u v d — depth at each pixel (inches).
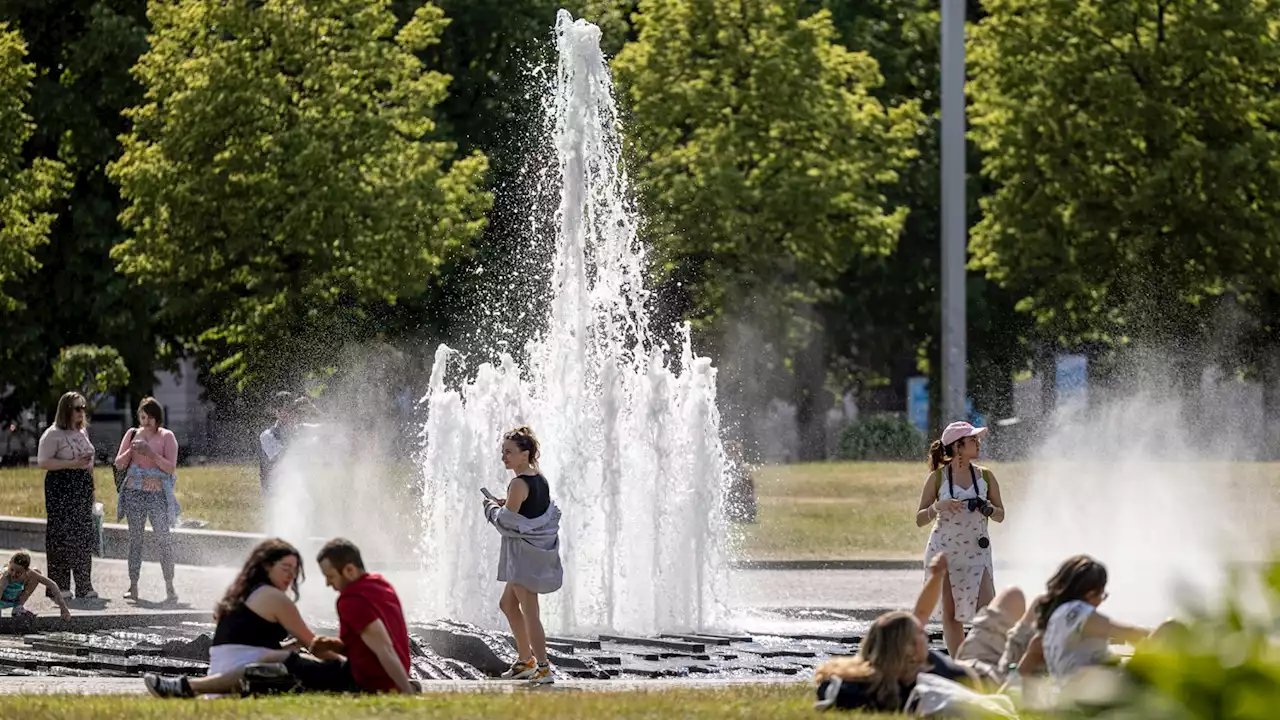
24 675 1165.7
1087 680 314.8
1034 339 4188.0
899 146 4065.0
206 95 3420.3
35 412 4163.4
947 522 1157.7
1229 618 300.4
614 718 775.7
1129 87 3651.6
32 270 3786.9
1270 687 294.4
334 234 3442.4
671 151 3838.6
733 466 2500.0
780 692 946.1
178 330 3949.3
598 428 1533.0
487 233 4037.9
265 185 3427.7
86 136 3971.5
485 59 4190.5
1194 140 3681.1
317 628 1357.0
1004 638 992.9
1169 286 3767.2
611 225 1804.9
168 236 3499.0
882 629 824.9
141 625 1486.2
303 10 3459.6
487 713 783.7
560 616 1483.8
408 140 3784.5
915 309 5044.3
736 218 3816.4
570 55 1723.7
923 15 4778.5
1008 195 3846.0
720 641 1427.2
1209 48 3619.6
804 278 4178.2
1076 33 3727.9
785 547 2261.3
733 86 3880.4
